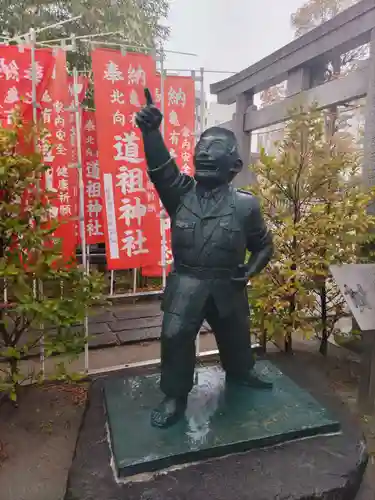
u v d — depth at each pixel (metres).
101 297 3.75
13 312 3.52
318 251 4.05
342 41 4.36
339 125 5.21
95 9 6.33
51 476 2.71
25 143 3.31
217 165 2.61
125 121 3.93
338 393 3.78
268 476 2.35
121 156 3.97
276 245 4.08
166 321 2.70
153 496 2.20
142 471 2.35
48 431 3.19
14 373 3.39
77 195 4.71
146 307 6.74
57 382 3.96
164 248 4.30
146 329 5.65
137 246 4.18
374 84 3.85
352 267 3.48
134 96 3.92
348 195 3.94
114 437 2.56
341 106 5.36
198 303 2.67
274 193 4.14
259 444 2.57
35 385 3.88
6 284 3.39
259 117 6.30
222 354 3.09
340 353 4.59
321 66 5.23
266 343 4.84
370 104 3.89
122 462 2.33
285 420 2.76
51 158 3.79
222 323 2.87
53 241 3.64
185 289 2.68
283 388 3.18
